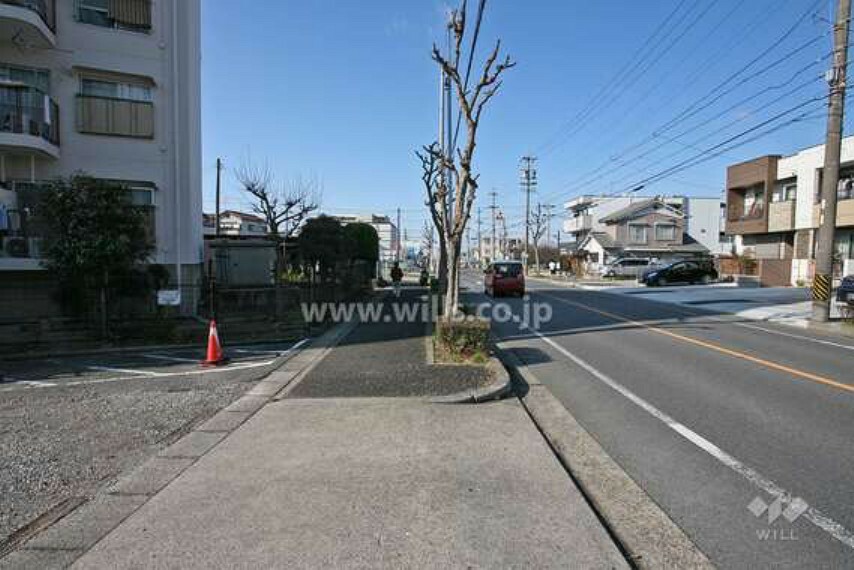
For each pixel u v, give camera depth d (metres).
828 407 6.34
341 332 13.06
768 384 7.54
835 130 14.38
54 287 13.91
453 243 10.14
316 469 4.32
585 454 4.90
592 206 63.91
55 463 4.61
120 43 15.36
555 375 8.34
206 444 4.98
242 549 3.12
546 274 61.38
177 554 3.07
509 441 4.99
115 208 11.40
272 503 3.71
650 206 56.75
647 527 3.55
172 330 12.30
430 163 14.96
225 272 23.16
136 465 4.55
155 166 15.84
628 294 27.38
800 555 3.20
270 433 5.25
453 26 13.20
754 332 13.12
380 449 4.77
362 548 3.12
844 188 27.44
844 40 14.16
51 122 14.14
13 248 13.41
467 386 6.95
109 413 6.18
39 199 11.83
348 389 6.93
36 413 6.21
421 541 3.20
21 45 14.05
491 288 26.86
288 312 16.34
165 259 15.96
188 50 16.23
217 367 9.09
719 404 6.52
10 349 11.08
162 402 6.67
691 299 23.25
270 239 24.06
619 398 6.89
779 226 31.70
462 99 10.09
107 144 15.24
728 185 37.06
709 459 4.74
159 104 15.90
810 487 4.14
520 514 3.55
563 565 2.97
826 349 10.55
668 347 10.84
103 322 11.91
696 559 3.16
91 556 3.07
